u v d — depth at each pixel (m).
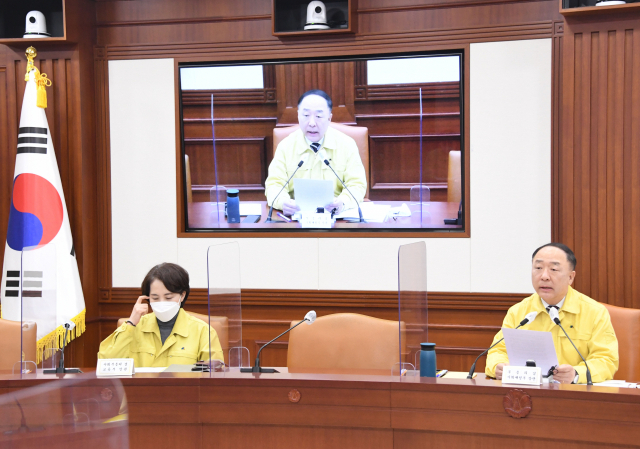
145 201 4.21
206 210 4.18
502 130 3.81
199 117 4.14
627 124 3.49
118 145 4.23
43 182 3.86
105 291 4.26
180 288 2.69
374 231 4.00
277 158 4.07
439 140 3.90
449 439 2.05
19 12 4.15
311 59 4.00
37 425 1.28
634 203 3.48
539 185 3.77
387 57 3.92
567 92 3.57
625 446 1.87
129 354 2.71
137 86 4.19
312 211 4.05
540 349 2.12
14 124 4.17
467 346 3.91
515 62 3.77
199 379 2.17
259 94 4.07
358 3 3.94
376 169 3.97
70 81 4.11
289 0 4.00
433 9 3.87
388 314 3.99
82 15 4.11
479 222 3.86
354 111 3.97
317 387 2.12
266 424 2.14
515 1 3.76
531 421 1.96
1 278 4.11
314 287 4.06
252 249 4.12
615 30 3.48
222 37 4.10
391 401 2.08
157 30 4.17
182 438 2.17
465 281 3.89
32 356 2.40
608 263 3.54
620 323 2.68
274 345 4.10
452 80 3.86
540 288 2.55
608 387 1.97
